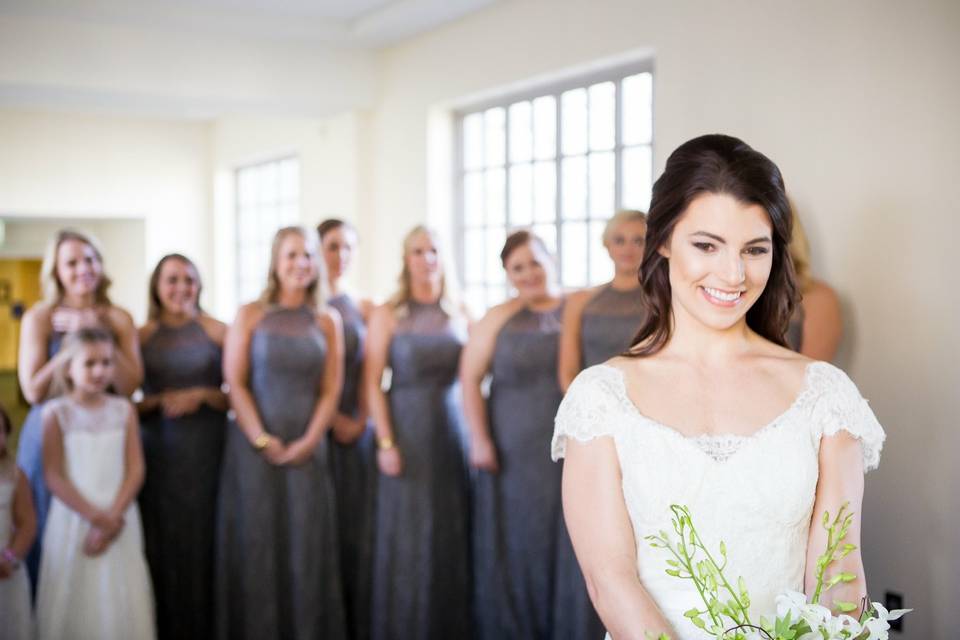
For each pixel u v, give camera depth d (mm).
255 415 3869
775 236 1562
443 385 4043
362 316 4406
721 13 4180
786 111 3895
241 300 10305
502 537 3904
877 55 3531
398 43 6582
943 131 3320
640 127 4977
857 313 3619
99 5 5629
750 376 1574
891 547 3525
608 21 4852
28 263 14297
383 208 6887
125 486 3705
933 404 3373
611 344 3617
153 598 3816
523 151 5836
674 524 1396
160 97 6238
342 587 4113
